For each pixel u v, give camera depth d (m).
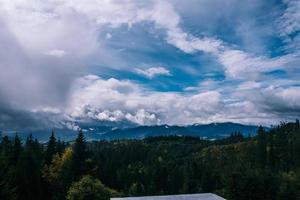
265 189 82.00
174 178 138.50
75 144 79.94
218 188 125.44
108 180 105.31
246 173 83.38
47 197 79.88
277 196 82.94
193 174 141.12
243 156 154.12
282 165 131.62
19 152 84.25
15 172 70.81
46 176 79.94
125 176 135.50
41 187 77.25
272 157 136.00
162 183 136.75
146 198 50.91
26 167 72.69
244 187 81.19
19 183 70.69
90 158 83.75
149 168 157.25
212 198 50.53
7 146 84.88
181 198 50.66
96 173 82.88
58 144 96.94
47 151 90.69
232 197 82.12
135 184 122.69
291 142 149.50
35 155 82.62
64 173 76.69
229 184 83.19
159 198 50.84
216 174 135.12
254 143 170.50
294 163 132.12
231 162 150.25
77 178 74.81
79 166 77.38
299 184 88.69
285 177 94.19
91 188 63.41
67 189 73.19
